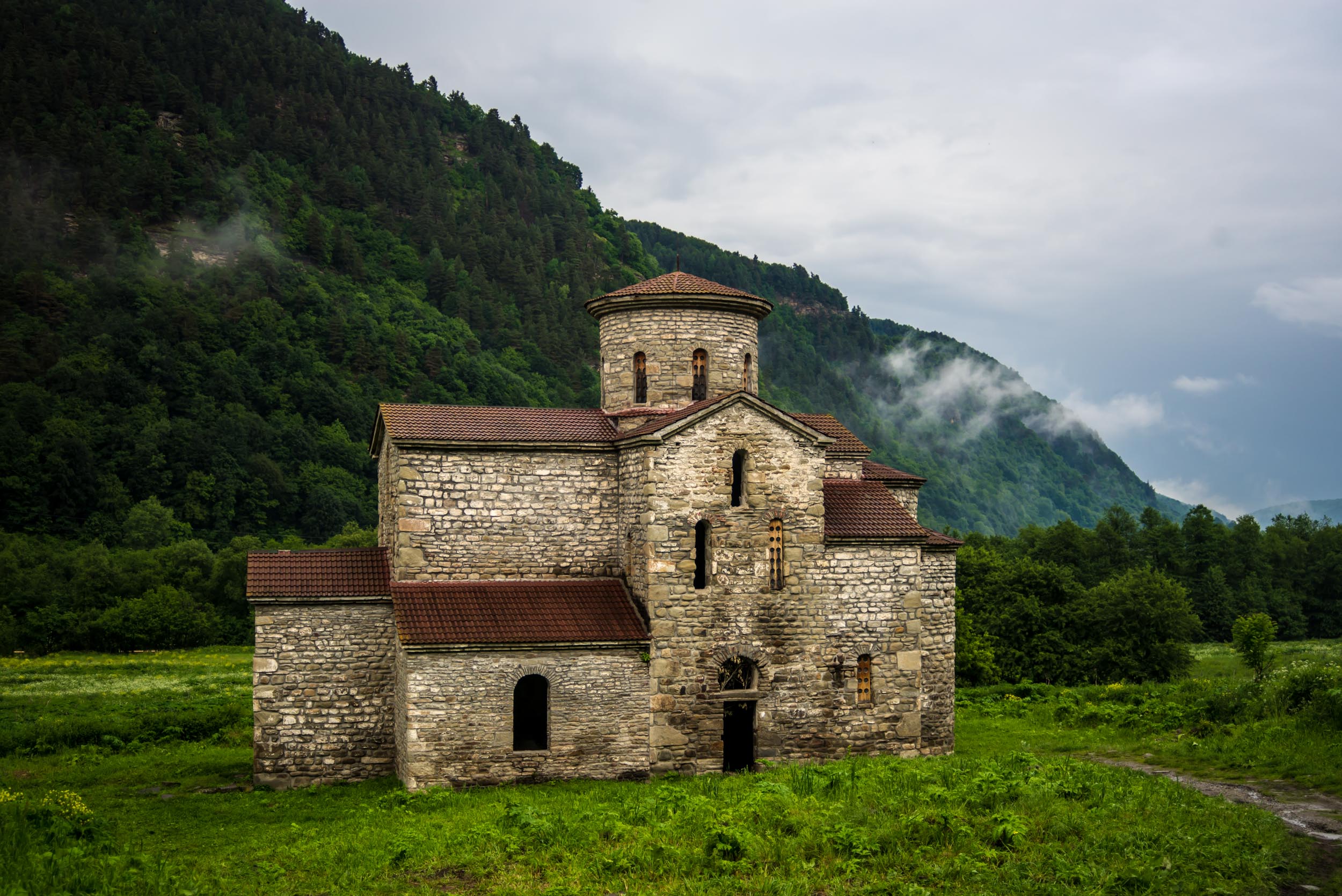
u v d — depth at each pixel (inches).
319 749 1397.6
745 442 1428.4
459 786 1298.0
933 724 1577.3
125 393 5438.0
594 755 1344.7
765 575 1423.5
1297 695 1537.9
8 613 3745.1
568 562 1486.2
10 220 7032.5
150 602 3860.7
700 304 1585.9
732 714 1485.0
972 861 874.1
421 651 1289.4
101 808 1264.8
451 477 1449.3
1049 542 4554.6
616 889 872.9
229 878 924.0
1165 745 1464.1
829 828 967.6
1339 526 5575.8
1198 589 4618.6
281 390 6003.9
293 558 1470.2
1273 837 920.9
